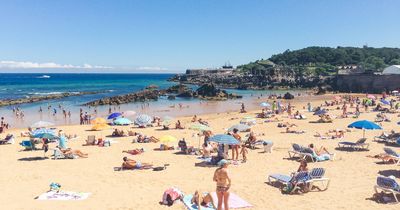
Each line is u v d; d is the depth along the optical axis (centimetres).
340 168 1980
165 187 1677
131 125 3975
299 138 2933
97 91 11162
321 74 14025
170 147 2594
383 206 1388
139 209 1377
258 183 1712
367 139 2827
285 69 15075
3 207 1415
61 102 7606
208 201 1355
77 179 1841
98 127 3600
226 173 1252
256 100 8056
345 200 1459
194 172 1948
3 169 2070
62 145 2466
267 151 2406
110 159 2300
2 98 8450
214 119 4547
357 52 19250
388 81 9912
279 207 1380
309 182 1575
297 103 7075
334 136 2912
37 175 1930
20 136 3384
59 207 1411
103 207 1406
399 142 2127
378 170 1933
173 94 9462
